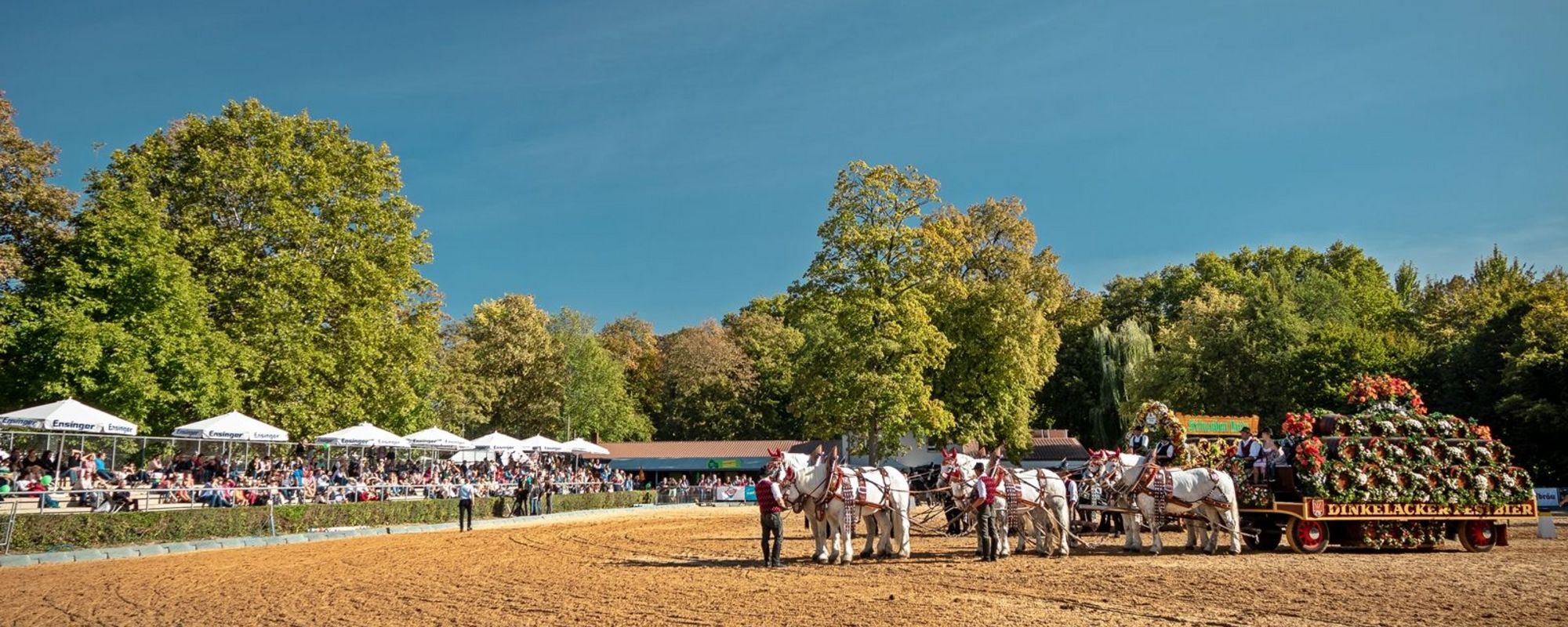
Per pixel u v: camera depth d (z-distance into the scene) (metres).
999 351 53.25
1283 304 52.53
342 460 43.19
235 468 36.34
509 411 76.69
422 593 16.12
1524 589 14.60
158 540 26.23
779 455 19.75
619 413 85.19
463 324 80.25
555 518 42.78
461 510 34.06
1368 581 15.65
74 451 32.34
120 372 34.25
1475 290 60.47
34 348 33.47
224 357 38.50
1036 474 20.88
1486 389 45.41
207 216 41.44
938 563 19.23
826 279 51.91
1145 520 21.39
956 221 60.31
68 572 19.89
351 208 44.94
